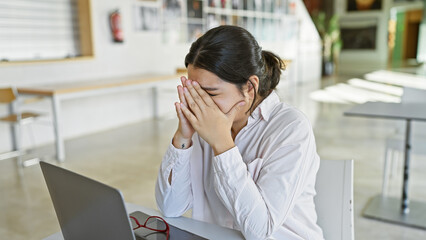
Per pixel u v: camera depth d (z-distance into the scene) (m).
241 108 0.96
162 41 5.95
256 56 0.90
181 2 6.22
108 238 0.72
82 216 0.75
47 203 2.74
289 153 0.91
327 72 12.51
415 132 2.81
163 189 1.07
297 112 0.99
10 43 4.08
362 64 16.30
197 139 1.15
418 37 21.33
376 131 4.83
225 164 0.88
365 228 2.31
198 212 1.14
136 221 1.04
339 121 5.45
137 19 5.47
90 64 4.87
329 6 15.30
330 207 1.19
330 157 3.75
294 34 10.27
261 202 0.87
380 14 15.59
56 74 4.46
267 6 8.88
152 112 5.97
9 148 4.07
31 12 4.24
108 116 5.23
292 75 9.45
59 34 4.55
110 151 4.06
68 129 4.69
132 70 5.50
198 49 0.88
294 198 0.90
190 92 0.89
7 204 2.73
